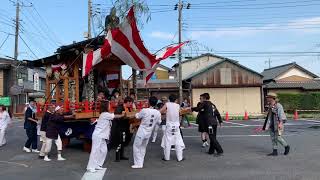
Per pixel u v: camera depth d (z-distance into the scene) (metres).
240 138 17.73
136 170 10.30
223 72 42.44
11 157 13.16
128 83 17.66
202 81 42.28
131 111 13.39
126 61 14.43
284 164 10.81
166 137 11.80
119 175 9.67
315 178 8.94
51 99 15.80
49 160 12.30
